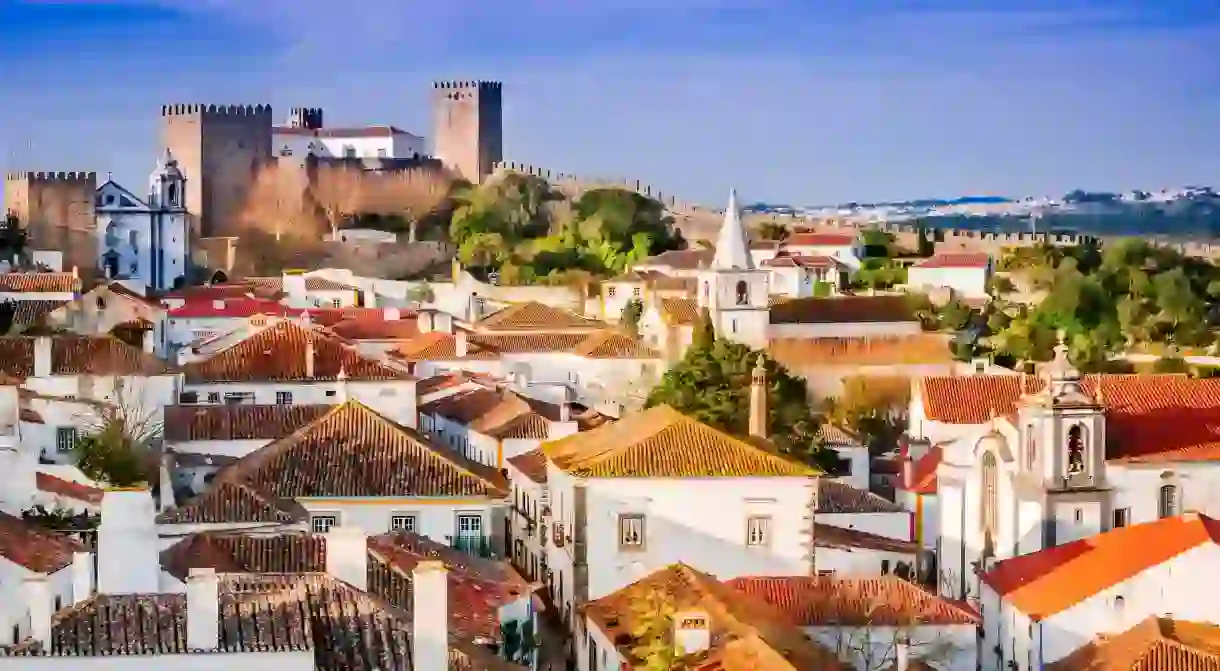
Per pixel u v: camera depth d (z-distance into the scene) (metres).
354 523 105.94
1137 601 100.69
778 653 74.50
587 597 103.00
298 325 162.62
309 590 61.88
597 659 91.19
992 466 123.00
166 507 104.69
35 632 59.62
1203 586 100.69
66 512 101.50
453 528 108.75
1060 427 119.19
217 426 126.25
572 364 189.38
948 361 195.88
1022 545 119.94
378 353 182.38
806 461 149.25
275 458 110.50
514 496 121.56
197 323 195.62
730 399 159.75
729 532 104.31
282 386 139.50
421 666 58.12
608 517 103.50
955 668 95.75
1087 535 119.12
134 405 129.88
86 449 115.69
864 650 93.94
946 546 126.69
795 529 104.62
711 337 171.38
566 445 116.56
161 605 59.56
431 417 151.00
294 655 57.19
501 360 185.00
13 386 105.56
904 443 154.25
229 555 80.62
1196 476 120.88
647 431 109.75
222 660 56.81
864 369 195.00
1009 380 151.62
